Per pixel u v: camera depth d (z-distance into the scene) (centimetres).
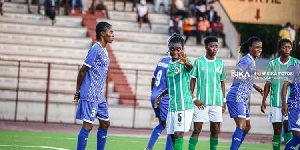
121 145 3106
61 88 4984
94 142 3127
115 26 5931
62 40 5481
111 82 5131
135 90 4688
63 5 6097
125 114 4722
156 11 6381
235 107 2350
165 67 2445
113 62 5378
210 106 2283
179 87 1984
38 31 5569
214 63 2288
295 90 2123
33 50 5269
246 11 5878
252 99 4938
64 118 4619
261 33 6838
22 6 5875
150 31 6012
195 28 5984
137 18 6047
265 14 5869
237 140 2339
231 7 5891
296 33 6069
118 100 5025
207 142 3581
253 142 3875
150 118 4753
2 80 4872
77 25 5866
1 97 4684
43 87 4934
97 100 2089
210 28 5853
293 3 5884
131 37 5816
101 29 2098
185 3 6638
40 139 3192
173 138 2053
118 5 6341
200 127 2289
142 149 2931
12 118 4547
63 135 3541
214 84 2283
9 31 5472
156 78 2466
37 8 5922
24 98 4766
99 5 6169
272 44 6794
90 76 2069
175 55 1998
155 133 2466
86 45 5550
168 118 2025
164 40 5903
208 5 6125
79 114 2078
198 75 2283
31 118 4566
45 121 4472
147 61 5544
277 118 2462
